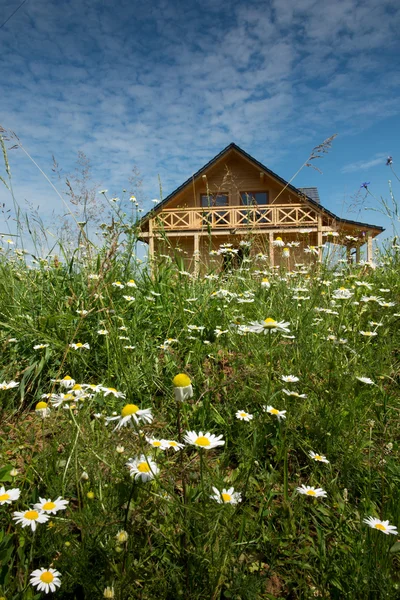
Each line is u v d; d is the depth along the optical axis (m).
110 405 2.52
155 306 3.78
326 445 2.13
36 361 2.92
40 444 2.15
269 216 15.79
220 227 15.21
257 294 4.15
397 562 1.55
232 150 17.58
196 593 1.35
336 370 2.53
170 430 2.33
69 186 3.88
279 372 2.71
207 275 4.71
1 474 1.71
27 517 1.36
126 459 1.74
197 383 2.71
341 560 1.56
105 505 1.54
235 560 1.46
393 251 5.49
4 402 2.64
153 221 4.84
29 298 3.51
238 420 2.23
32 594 1.32
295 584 1.53
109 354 2.96
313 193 18.39
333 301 3.68
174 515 1.52
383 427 2.37
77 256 3.86
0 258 4.13
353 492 1.95
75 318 3.16
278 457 1.92
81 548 1.38
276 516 1.73
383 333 3.18
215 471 1.83
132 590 1.33
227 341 3.26
